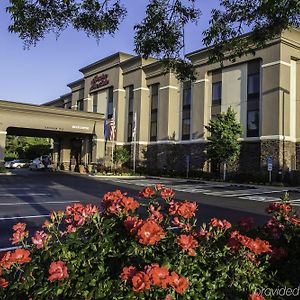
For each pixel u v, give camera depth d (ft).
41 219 37.42
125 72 151.12
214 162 114.83
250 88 106.73
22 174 123.34
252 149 104.27
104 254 10.04
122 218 11.44
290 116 100.53
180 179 113.60
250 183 96.94
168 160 131.64
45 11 21.75
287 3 22.29
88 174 129.49
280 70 97.71
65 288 9.18
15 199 55.06
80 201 53.88
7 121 120.37
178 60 29.35
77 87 184.55
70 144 167.32
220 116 103.91
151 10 25.27
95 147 141.59
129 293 8.36
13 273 10.14
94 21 23.34
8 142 257.75
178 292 8.08
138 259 9.76
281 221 15.43
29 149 242.37
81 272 9.66
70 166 161.17
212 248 11.63
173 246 10.31
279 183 92.02
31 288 9.53
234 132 102.42
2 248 25.61
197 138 122.62
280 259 13.06
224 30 26.58
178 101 133.39
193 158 123.95
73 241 10.46
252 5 24.91
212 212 46.11
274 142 97.25
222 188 85.10
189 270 9.83
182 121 131.03
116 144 149.38
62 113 132.46
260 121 102.78
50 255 9.96
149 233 9.66
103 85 161.48
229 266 10.62
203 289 9.78
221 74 116.47
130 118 149.38
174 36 26.27
